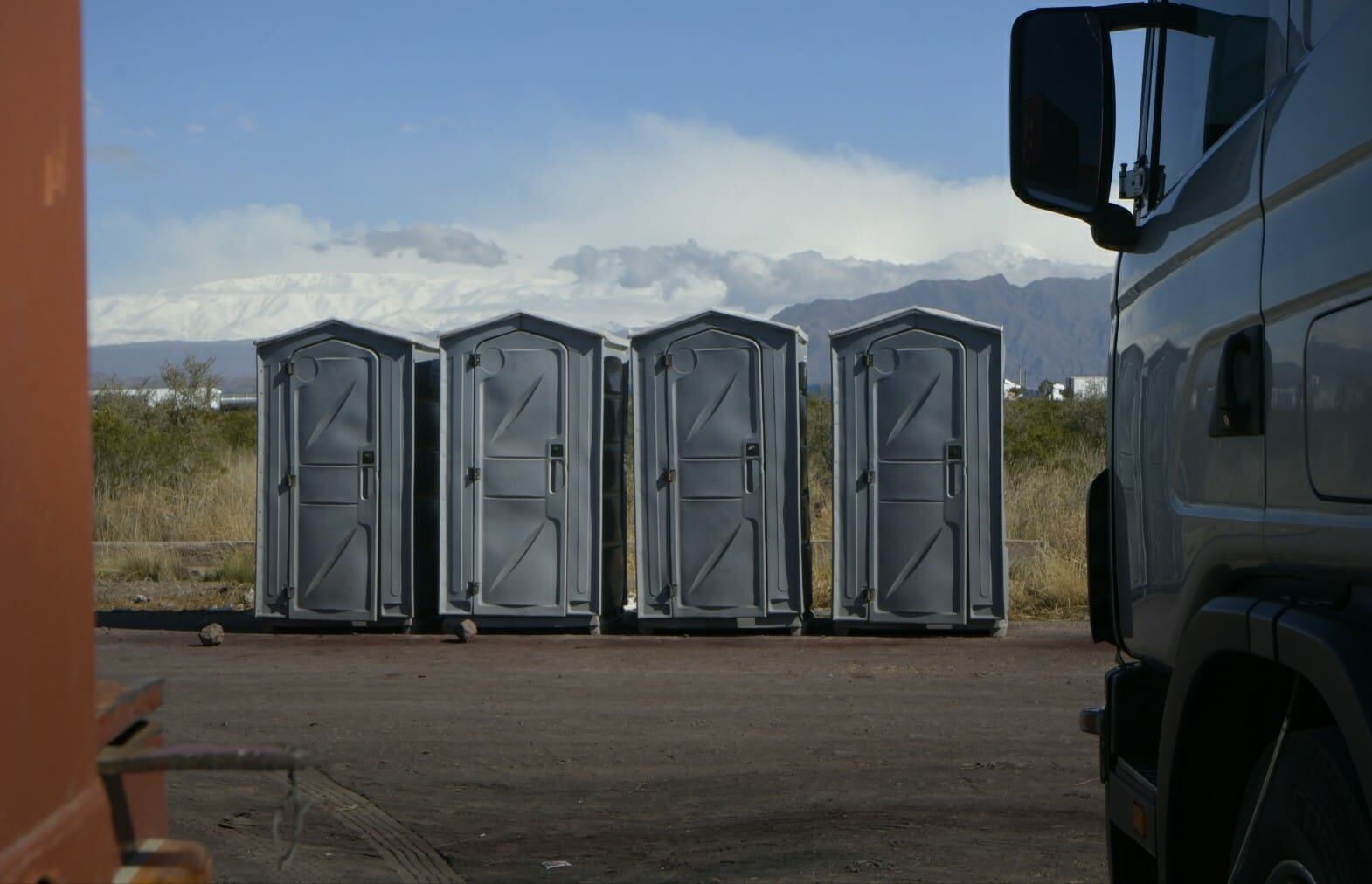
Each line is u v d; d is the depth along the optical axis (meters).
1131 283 3.68
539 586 11.27
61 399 1.51
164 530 16.45
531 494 11.29
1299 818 2.45
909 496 10.98
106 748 1.77
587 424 11.27
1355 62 2.30
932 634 11.11
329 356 11.44
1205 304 3.03
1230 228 2.88
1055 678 9.17
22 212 1.41
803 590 11.26
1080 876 4.98
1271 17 2.95
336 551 11.42
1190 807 2.95
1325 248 2.36
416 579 11.55
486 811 6.09
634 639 11.08
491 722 7.91
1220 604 2.74
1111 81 3.42
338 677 9.41
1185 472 3.15
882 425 11.04
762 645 10.76
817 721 7.89
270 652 10.54
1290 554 2.49
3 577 1.36
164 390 29.92
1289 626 2.40
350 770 6.85
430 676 9.43
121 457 19.50
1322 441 2.35
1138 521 3.58
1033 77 3.38
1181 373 3.20
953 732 7.55
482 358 11.33
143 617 12.34
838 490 11.11
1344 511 2.26
